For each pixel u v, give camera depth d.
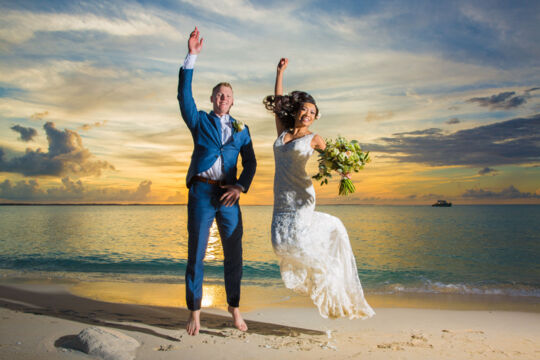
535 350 2.89
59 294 5.52
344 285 3.20
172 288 6.30
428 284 7.29
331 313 3.17
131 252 12.09
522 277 8.27
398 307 4.95
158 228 22.77
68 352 2.65
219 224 3.38
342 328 3.65
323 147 3.27
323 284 3.10
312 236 3.12
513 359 2.66
